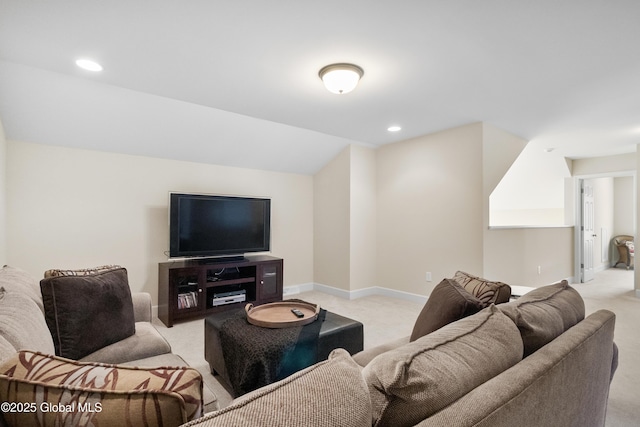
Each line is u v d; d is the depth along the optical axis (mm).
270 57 2174
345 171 4516
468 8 1667
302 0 1600
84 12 1688
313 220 5055
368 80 2521
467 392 783
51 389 609
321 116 3385
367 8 1663
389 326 3311
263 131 3758
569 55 2154
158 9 1664
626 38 1948
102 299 1728
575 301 1446
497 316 1075
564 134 4086
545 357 941
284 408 551
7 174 2928
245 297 3934
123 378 626
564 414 975
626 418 1799
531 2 1620
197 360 2539
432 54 2135
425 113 3287
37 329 1231
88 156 3336
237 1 1604
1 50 2084
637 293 4648
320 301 4289
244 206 4117
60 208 3195
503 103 3008
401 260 4402
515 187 6168
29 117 2801
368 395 655
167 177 3809
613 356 1452
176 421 586
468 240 3697
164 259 3781
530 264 4547
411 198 4281
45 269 3113
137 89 2707
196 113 3217
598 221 6906
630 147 4793
